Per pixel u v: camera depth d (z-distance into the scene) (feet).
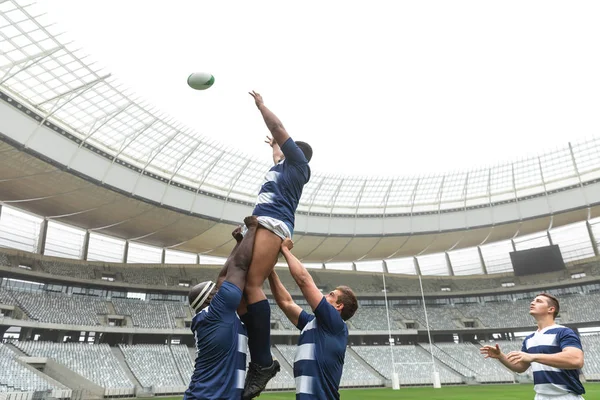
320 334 11.82
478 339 191.11
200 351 10.39
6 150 101.04
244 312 11.37
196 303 11.46
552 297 16.40
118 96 107.55
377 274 200.23
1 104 95.81
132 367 124.77
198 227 153.07
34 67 93.50
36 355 114.52
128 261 168.04
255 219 11.55
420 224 175.11
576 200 159.33
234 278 10.82
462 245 193.16
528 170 163.84
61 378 109.70
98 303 147.64
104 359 124.06
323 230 167.63
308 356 11.61
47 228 147.74
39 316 126.41
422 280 201.67
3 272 130.72
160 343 152.15
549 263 180.86
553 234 193.36
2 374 94.84
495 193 174.70
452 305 196.54
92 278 149.69
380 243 180.86
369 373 150.30
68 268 146.82
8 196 126.82
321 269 195.11
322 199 171.32
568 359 13.94
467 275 201.67
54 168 109.81
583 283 178.60
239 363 10.30
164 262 177.68
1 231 136.46
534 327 173.99
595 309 169.17
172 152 131.23
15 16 83.35
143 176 128.77
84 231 157.48
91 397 105.09
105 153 118.52
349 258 199.31
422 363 161.27
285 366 144.56
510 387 131.23
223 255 189.37
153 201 131.03
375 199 176.04
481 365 162.50
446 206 178.09
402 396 108.58
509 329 178.19
